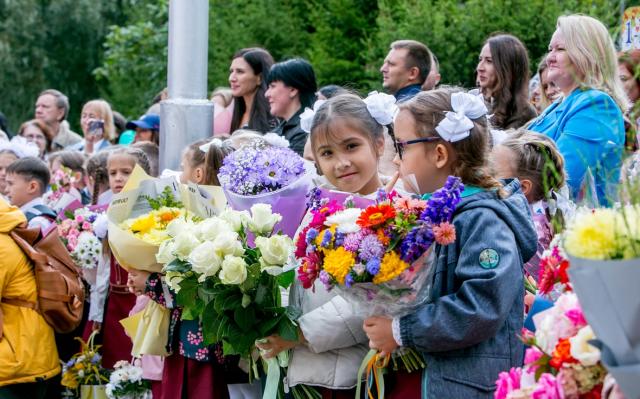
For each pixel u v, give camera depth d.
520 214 3.51
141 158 6.66
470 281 3.32
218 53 14.59
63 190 7.76
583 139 4.78
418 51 6.46
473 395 3.36
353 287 3.39
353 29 14.15
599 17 8.24
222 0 15.04
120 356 6.15
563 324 2.89
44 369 5.86
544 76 6.25
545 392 2.81
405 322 3.40
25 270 5.85
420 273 3.38
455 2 10.93
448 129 3.54
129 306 6.14
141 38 18.05
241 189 4.42
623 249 2.57
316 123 4.22
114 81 18.16
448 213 3.29
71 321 6.03
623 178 3.09
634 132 3.16
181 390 4.93
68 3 22.30
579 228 2.65
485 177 3.60
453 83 10.15
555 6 9.74
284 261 3.83
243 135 5.39
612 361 2.54
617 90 5.12
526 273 4.22
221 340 4.27
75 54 22.58
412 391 3.59
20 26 21.89
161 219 4.93
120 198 5.07
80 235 6.36
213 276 3.94
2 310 5.77
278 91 6.58
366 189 4.26
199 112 6.32
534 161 4.34
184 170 5.52
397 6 11.53
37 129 10.48
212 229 3.97
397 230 3.30
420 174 3.65
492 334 3.33
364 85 12.80
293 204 4.39
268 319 3.90
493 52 6.08
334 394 3.98
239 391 5.05
